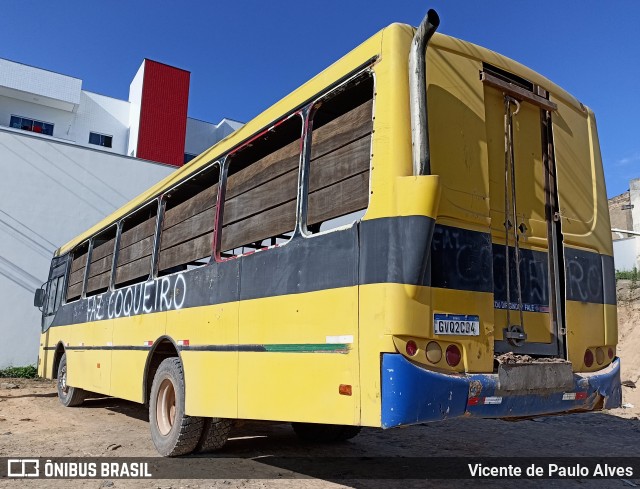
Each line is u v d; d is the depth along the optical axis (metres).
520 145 4.39
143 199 7.69
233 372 4.81
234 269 5.06
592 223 4.80
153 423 6.11
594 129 5.11
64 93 26.56
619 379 4.51
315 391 3.83
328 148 4.21
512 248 4.13
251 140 5.24
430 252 3.46
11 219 15.58
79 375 9.23
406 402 3.22
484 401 3.52
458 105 3.92
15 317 15.28
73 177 16.61
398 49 3.74
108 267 8.61
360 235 3.67
